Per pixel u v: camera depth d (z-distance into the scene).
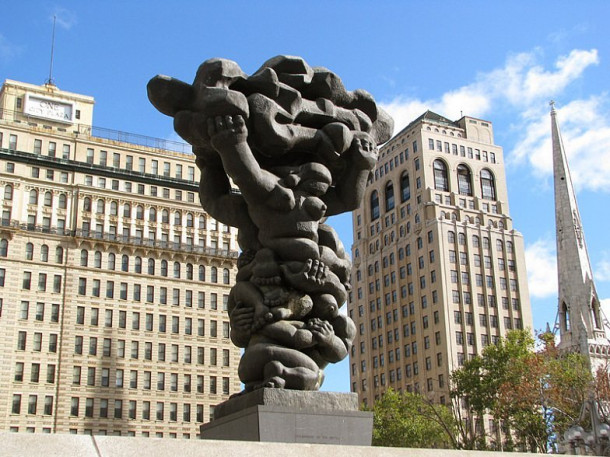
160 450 6.49
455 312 109.50
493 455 8.05
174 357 89.06
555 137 130.75
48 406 80.94
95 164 92.75
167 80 10.98
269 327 10.46
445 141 122.00
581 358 59.44
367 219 130.25
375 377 120.12
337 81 11.94
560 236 123.00
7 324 81.38
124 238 90.50
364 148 11.71
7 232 84.19
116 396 84.50
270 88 11.14
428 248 114.44
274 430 9.24
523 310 114.38
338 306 11.24
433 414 64.06
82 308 86.06
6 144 89.75
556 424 50.16
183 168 98.50
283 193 10.86
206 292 93.31
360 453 7.34
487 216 118.69
